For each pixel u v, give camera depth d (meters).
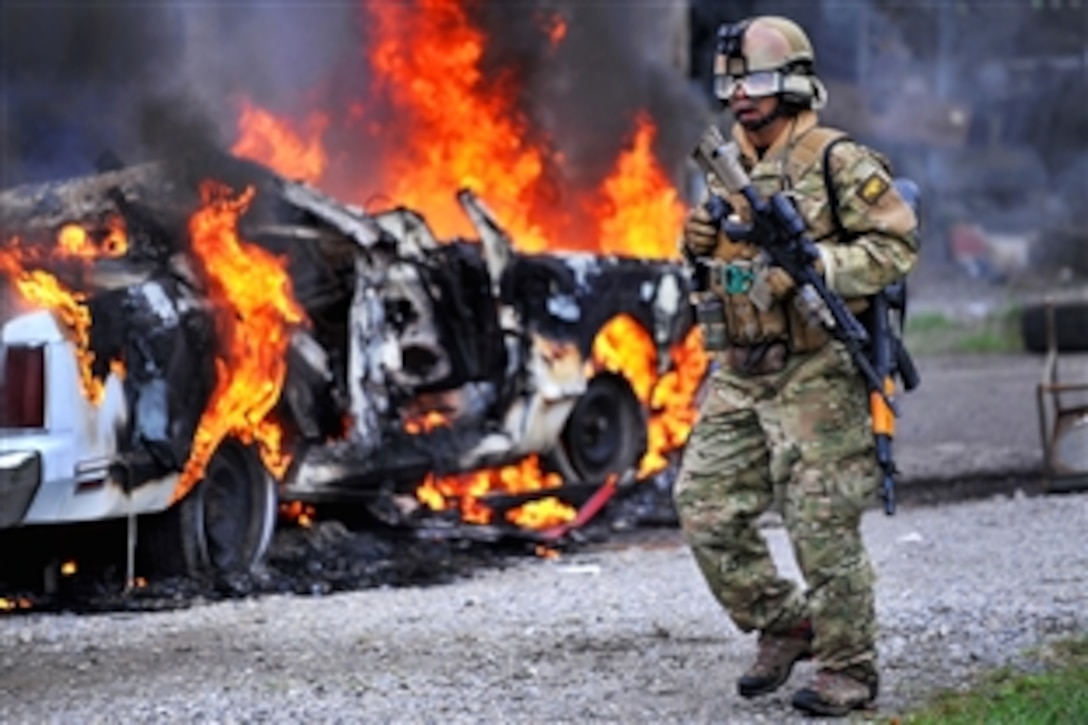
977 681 15.84
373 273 23.88
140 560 21.61
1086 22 74.25
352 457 23.56
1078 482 27.70
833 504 14.68
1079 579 20.42
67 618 19.69
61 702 15.77
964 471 30.73
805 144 14.80
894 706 15.16
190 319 21.11
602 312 27.17
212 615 19.64
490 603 20.12
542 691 15.95
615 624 18.75
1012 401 39.62
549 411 26.27
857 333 14.37
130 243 21.94
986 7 72.31
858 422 14.80
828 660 14.98
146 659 17.44
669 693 15.88
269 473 22.38
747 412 15.02
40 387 19.78
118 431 20.34
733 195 14.80
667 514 27.25
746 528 15.22
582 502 26.81
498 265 25.59
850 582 14.77
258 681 16.42
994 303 66.12
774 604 15.34
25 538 21.64
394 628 18.70
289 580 21.89
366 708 15.39
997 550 22.56
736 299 14.81
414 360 24.55
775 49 14.65
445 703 15.54
